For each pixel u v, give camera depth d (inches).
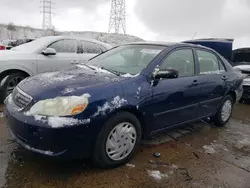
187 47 151.6
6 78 195.8
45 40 228.5
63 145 94.8
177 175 111.6
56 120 92.8
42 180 99.7
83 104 97.0
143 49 144.1
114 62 144.6
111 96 105.4
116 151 111.0
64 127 92.8
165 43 149.3
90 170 109.3
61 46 233.9
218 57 178.5
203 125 185.8
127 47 155.7
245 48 341.7
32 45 225.0
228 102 186.7
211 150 141.5
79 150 99.3
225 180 111.3
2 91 195.0
